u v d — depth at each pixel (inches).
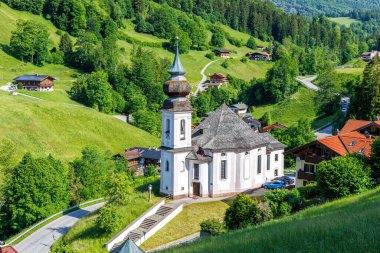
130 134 6299.2
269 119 6535.4
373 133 3693.4
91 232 2957.7
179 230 2827.3
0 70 7549.2
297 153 3284.9
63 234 3218.5
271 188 3378.4
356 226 1456.7
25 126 5477.4
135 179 4591.5
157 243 2699.3
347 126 4030.5
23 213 3602.4
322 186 2586.1
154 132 6791.3
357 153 2824.8
